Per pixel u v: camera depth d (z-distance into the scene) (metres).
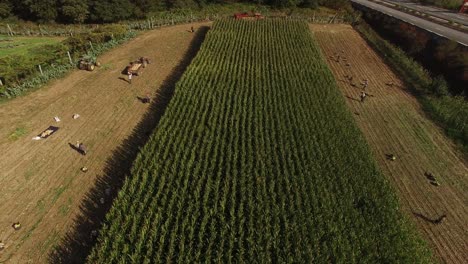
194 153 26.70
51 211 23.56
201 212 21.98
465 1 70.06
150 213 21.44
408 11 68.00
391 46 52.19
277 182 24.52
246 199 22.97
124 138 31.17
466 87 38.75
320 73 40.88
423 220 24.23
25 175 26.38
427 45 48.75
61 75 41.06
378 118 35.59
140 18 64.75
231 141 28.19
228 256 19.25
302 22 58.56
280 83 38.34
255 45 48.56
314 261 19.38
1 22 60.38
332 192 23.75
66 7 59.09
